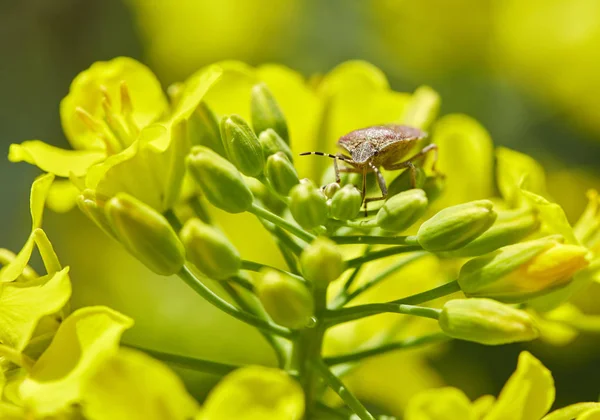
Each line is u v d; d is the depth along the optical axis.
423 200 0.15
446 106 0.22
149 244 0.15
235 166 0.16
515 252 0.15
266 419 0.13
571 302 0.21
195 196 0.17
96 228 0.22
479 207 0.15
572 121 0.22
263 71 0.18
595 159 0.22
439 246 0.15
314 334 0.16
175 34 0.24
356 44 0.23
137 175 0.16
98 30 0.25
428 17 0.23
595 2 0.22
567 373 0.20
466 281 0.15
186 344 0.20
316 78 0.18
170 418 0.14
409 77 0.23
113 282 0.21
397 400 0.19
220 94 0.17
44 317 0.15
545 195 0.17
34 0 0.24
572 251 0.15
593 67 0.22
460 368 0.20
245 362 0.20
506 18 0.22
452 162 0.18
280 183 0.16
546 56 0.22
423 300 0.15
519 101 0.22
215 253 0.15
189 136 0.16
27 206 0.23
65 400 0.14
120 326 0.14
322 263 0.15
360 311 0.15
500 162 0.17
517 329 0.15
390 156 0.16
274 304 0.15
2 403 0.15
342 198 0.16
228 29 0.24
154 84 0.17
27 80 0.24
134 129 0.16
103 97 0.16
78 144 0.17
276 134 0.16
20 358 0.14
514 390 0.15
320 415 0.16
